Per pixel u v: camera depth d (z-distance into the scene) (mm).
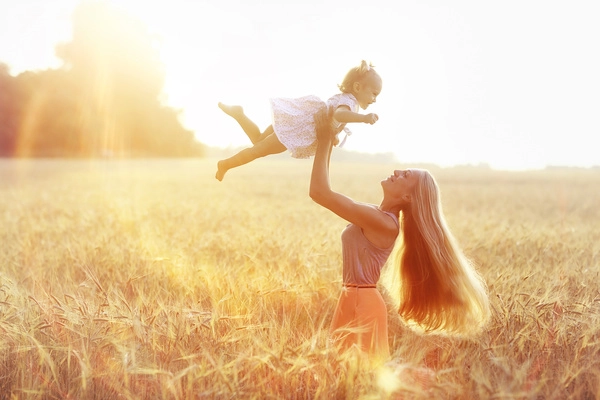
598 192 27719
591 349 3537
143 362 3299
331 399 2951
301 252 6602
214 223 11031
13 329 3539
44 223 10828
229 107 3990
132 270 5852
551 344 3686
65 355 3441
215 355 3252
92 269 6012
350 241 3807
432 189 3896
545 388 3209
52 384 3248
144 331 3537
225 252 7316
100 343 3484
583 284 4871
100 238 8344
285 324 3920
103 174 43750
